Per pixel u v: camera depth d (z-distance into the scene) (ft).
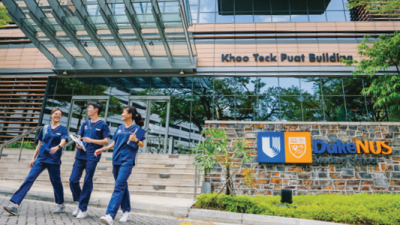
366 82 37.99
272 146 23.99
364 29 40.57
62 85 41.37
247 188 23.24
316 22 41.60
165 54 38.37
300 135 24.04
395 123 24.26
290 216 14.55
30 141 38.17
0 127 39.27
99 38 34.47
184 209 14.96
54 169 11.53
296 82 38.88
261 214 14.79
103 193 19.75
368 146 23.59
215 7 44.11
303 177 23.35
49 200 15.89
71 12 29.81
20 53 43.29
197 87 39.55
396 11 34.04
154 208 15.25
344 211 14.26
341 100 37.42
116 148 11.03
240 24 42.24
